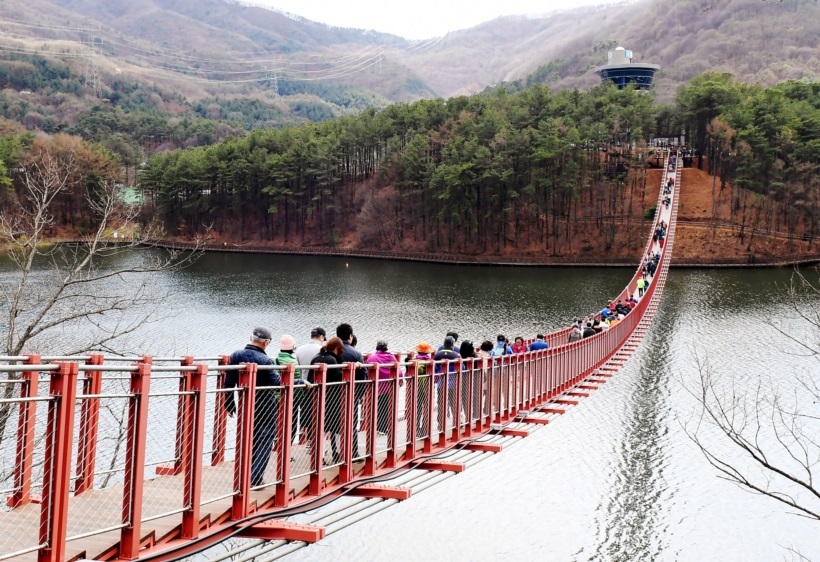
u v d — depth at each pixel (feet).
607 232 469.57
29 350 124.47
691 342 234.38
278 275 379.76
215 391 37.99
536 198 477.77
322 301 297.33
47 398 29.48
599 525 123.44
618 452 149.28
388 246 513.04
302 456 48.52
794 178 461.78
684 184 496.64
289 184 561.43
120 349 175.94
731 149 480.64
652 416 168.25
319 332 54.70
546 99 539.70
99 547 32.73
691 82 579.48
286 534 41.29
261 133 628.28
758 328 253.24
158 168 568.82
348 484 50.44
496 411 81.00
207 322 246.68
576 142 466.70
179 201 570.46
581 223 479.82
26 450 35.50
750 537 122.93
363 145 566.36
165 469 47.21
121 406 92.38
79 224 443.32
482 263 451.53
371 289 332.80
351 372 50.72
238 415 40.27
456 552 114.62
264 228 564.71
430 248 495.82
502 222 481.46
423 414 64.34
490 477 138.62
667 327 257.34
